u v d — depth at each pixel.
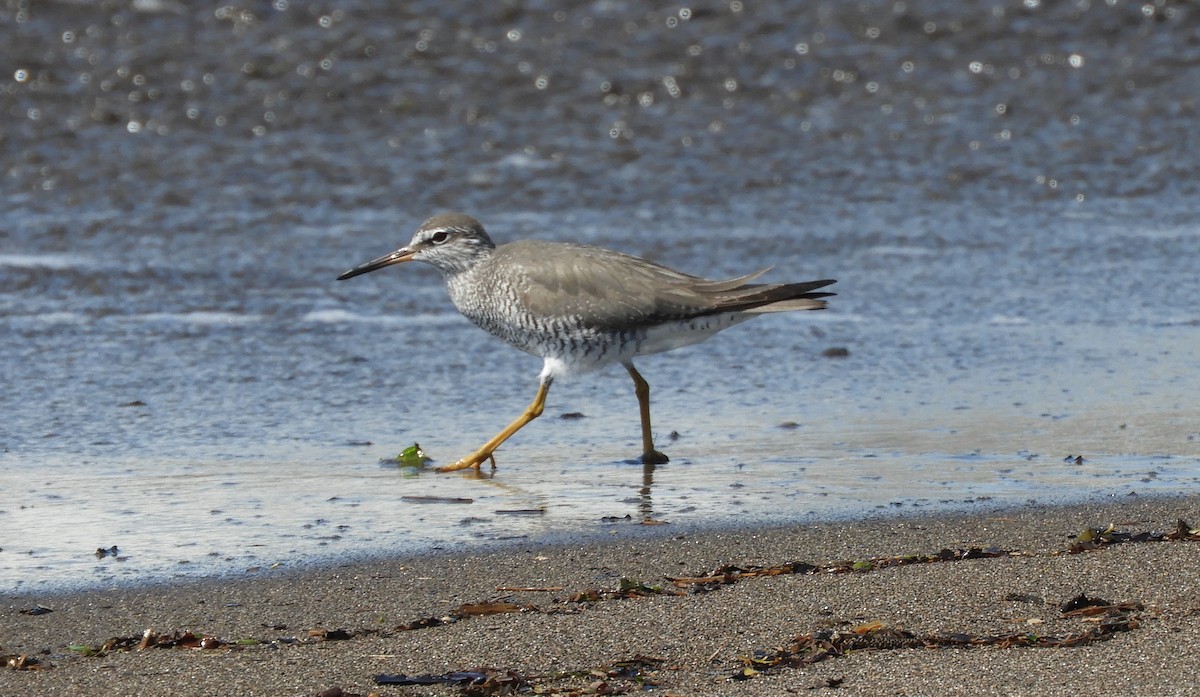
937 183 22.36
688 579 8.95
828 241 19.69
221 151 22.66
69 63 24.48
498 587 8.93
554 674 7.51
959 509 10.47
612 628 8.11
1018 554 9.28
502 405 13.59
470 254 13.34
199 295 17.09
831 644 7.77
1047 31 27.50
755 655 7.72
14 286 17.16
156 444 12.14
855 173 22.69
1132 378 14.11
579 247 13.07
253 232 19.73
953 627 8.02
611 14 27.12
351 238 19.58
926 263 18.70
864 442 12.27
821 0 28.03
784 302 12.62
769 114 24.70
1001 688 7.16
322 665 7.65
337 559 9.48
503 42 26.16
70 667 7.65
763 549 9.63
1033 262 18.73
